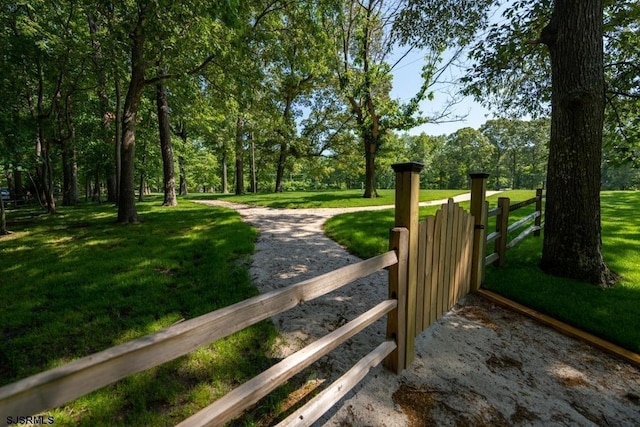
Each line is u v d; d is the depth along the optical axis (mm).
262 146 20078
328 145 18859
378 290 3617
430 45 6348
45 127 9039
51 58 7859
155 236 6004
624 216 7559
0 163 6273
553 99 3711
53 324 2623
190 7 5434
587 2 3336
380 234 5918
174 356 947
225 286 3518
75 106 12297
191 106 10914
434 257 2611
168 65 7520
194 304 3053
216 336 1062
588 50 3361
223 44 6383
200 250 4996
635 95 4516
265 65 9156
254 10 7223
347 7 11320
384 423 1736
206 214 9172
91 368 777
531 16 4863
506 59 5043
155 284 3516
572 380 2143
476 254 3498
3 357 2205
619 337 2514
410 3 5781
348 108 16844
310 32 7930
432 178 43375
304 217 9047
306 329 2723
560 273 3707
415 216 2135
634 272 3770
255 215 9484
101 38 7219
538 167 37625
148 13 5684
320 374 2133
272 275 3986
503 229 4113
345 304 3248
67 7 7977
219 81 8266
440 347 2523
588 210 3523
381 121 12922
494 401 1928
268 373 1277
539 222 5582
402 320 2139
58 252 4855
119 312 2885
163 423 1661
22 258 4508
